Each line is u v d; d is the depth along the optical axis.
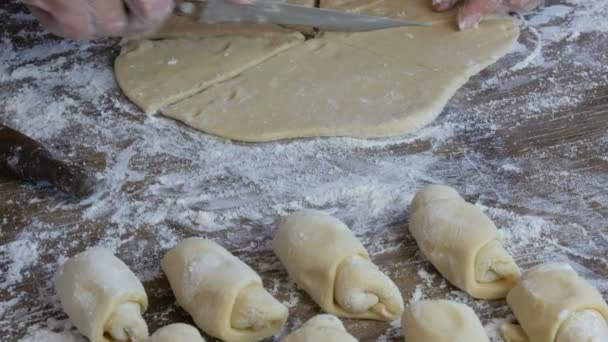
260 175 0.97
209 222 0.94
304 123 1.00
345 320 0.88
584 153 0.98
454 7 1.09
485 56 1.05
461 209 0.90
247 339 0.86
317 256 0.87
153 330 0.88
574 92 1.03
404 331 0.85
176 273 0.88
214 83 1.04
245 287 0.86
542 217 0.93
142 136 1.01
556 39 1.08
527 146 0.99
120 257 0.92
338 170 0.97
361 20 1.07
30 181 0.97
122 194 0.96
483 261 0.88
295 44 1.08
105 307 0.85
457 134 1.00
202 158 0.99
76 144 1.01
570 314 0.84
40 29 1.13
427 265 0.91
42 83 1.07
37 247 0.93
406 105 1.01
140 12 1.00
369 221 0.94
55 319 0.88
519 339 0.86
